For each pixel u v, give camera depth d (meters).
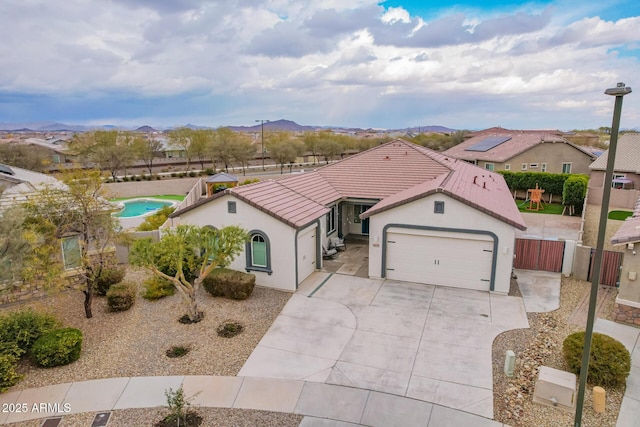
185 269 17.42
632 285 13.95
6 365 10.85
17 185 20.30
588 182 34.97
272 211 17.03
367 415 9.96
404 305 15.84
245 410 10.16
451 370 11.65
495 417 9.80
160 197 47.75
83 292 15.83
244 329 14.13
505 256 16.41
